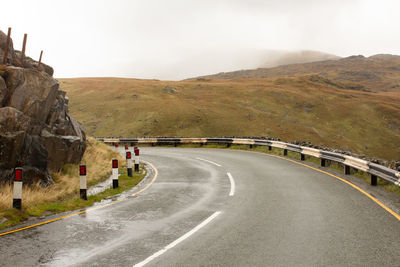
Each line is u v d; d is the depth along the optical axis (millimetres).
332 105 108500
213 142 31500
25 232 6090
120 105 78688
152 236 5723
